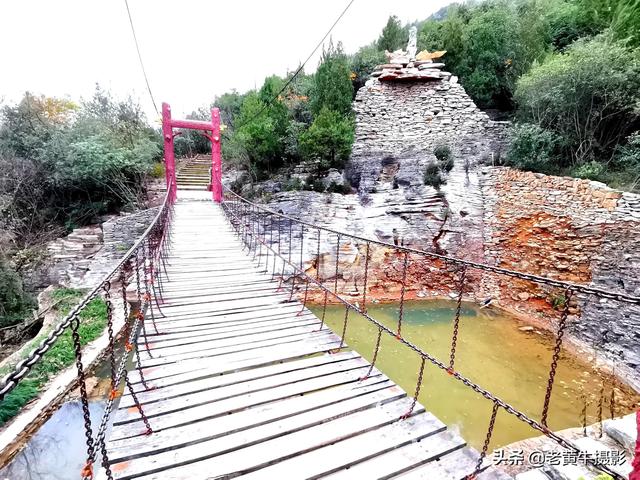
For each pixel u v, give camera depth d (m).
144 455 1.77
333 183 9.30
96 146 10.16
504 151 8.96
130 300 7.61
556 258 7.06
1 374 4.97
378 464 1.78
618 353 5.41
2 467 3.80
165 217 6.75
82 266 9.02
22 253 9.09
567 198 6.89
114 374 1.69
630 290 5.64
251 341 3.08
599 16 8.84
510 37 10.23
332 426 2.03
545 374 5.32
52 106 13.49
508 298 7.94
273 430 1.98
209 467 1.72
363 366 2.69
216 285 4.61
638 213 5.65
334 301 8.20
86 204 10.95
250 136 10.31
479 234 8.79
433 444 1.92
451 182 9.06
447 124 9.99
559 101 7.14
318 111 10.36
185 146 18.55
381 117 10.43
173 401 2.20
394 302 8.21
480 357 5.81
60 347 5.70
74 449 3.98
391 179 9.66
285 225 8.83
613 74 6.35
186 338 3.11
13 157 10.55
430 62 10.48
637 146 6.62
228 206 9.09
